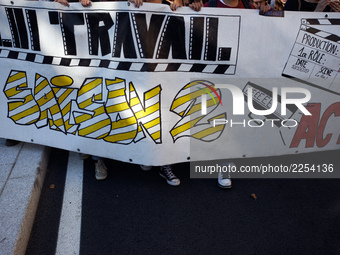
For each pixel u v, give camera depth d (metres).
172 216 2.26
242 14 2.33
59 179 2.65
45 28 2.40
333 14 2.49
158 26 2.22
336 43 2.56
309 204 2.45
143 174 2.78
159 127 2.42
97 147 2.59
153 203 2.40
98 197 2.44
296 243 2.05
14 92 2.66
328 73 2.65
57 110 2.61
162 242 2.02
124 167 2.87
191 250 1.96
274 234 2.12
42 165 2.66
